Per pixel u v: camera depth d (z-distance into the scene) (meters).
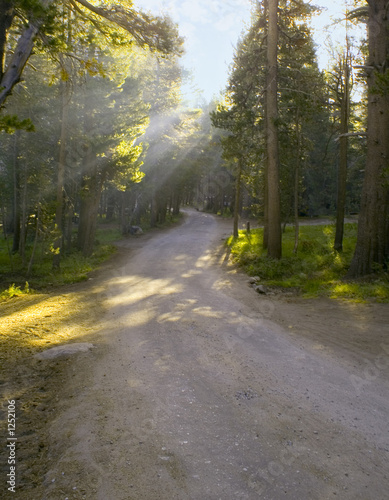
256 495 2.92
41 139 23.45
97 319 9.53
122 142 26.50
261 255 21.58
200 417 4.15
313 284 14.28
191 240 36.38
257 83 22.73
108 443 3.63
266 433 3.85
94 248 30.20
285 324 8.83
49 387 4.98
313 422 4.12
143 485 3.03
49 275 19.88
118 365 5.88
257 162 25.08
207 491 2.96
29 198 23.88
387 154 13.98
